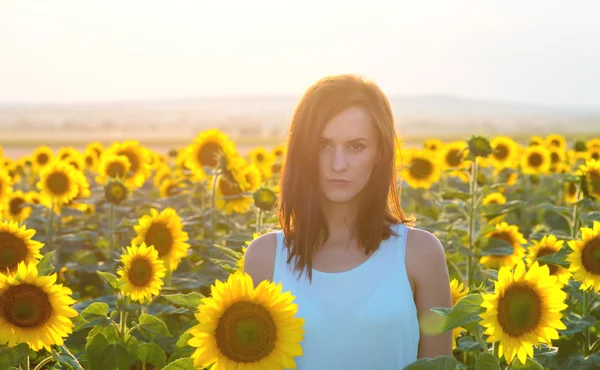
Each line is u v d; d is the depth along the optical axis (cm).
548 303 283
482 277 778
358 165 295
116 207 862
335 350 297
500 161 1210
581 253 444
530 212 1286
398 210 324
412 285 309
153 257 489
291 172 306
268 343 272
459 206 804
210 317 274
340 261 306
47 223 859
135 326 474
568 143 4494
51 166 867
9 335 367
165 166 1431
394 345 298
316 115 295
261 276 316
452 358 278
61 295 376
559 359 462
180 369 326
